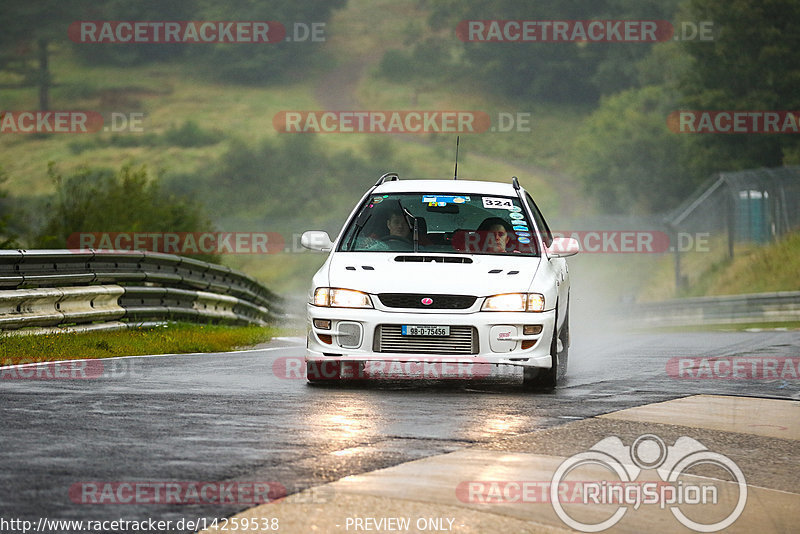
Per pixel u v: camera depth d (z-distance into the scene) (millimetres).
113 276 51031
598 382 34156
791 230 127250
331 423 24391
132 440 21719
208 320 63562
